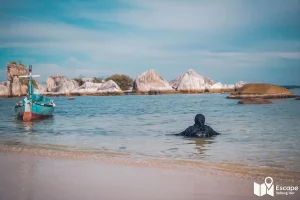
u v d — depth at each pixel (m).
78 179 10.59
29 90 39.62
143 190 9.43
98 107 59.97
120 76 159.12
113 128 26.72
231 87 124.88
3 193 9.11
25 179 10.56
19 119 37.44
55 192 9.20
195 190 9.48
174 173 11.46
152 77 125.12
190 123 29.89
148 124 29.45
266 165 12.81
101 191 9.30
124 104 67.88
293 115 35.72
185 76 122.19
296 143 17.95
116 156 14.81
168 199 8.70
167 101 75.75
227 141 18.97
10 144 18.81
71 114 44.72
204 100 75.06
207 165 12.81
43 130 26.34
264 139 19.52
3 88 114.75
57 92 128.75
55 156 14.72
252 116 35.53
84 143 19.00
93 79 152.50
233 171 11.80
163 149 16.72
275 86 69.38
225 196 9.01
